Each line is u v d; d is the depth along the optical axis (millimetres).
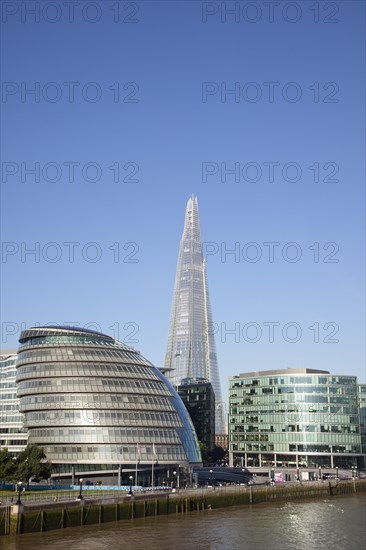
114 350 192375
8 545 97938
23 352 193250
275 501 179750
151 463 176375
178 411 197250
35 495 133625
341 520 139250
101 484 172625
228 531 120250
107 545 101188
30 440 180000
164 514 140875
